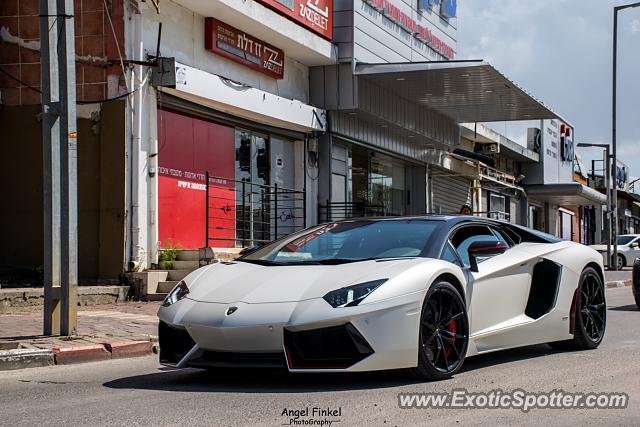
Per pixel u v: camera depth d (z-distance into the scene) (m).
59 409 4.96
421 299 5.42
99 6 13.48
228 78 16.42
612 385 5.48
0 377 6.58
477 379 5.70
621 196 55.84
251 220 17.42
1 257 13.69
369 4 20.11
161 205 14.48
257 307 5.28
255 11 16.03
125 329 9.06
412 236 6.26
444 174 27.47
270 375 6.01
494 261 6.53
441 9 24.77
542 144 36.91
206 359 5.42
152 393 5.42
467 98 22.00
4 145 13.77
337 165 20.31
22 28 13.76
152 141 13.84
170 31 14.66
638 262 12.74
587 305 7.43
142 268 13.48
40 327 9.02
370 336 5.16
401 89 20.98
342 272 5.58
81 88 13.52
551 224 41.75
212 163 16.03
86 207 13.41
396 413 4.60
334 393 5.20
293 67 18.95
